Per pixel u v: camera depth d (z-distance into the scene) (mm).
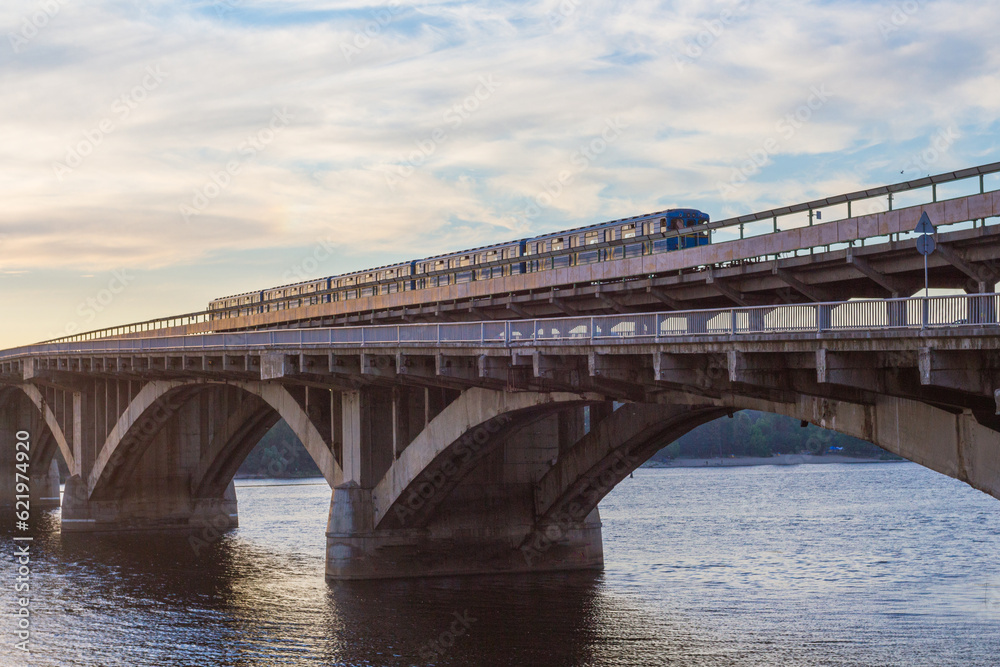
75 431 80375
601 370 33594
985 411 26172
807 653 37438
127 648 41375
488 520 51688
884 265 35875
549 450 52688
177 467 80375
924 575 54938
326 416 53781
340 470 51562
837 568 57000
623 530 76688
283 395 56125
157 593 52375
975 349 23609
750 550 64750
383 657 38000
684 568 56094
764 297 42594
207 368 58000
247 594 50688
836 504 100438
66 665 39094
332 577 50031
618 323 32844
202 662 38969
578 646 38750
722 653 37562
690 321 30422
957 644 38469
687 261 43125
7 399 104375
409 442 49531
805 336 26938
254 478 159000
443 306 59969
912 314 24797
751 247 40094
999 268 33188
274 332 51469
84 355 72188
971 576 54656
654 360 31234
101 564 62344
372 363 44969
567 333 34906
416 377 43719
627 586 50000
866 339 25531
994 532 75000
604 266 47812
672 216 47906
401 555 50250
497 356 38188
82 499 78312
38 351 80125
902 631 40812
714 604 46250
